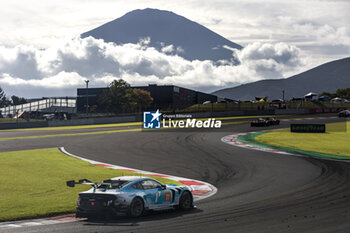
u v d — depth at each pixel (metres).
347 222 11.54
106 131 57.88
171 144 39.16
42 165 25.86
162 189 13.20
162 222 11.74
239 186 19.52
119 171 24.17
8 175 21.95
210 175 23.08
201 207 14.45
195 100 129.25
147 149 35.47
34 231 11.15
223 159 29.45
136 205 12.33
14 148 36.62
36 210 14.32
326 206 14.17
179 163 27.70
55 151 34.38
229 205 14.74
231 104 105.62
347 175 22.19
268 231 10.55
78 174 22.61
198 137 46.22
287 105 110.62
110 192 12.05
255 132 53.44
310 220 11.88
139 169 25.17
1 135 52.19
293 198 15.98
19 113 93.12
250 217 12.42
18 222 12.73
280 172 23.83
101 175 22.47
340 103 118.56
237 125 66.38
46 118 83.81
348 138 45.47
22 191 17.92
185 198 13.94
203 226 11.20
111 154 32.47
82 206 12.15
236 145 38.38
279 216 12.52
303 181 20.59
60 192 17.75
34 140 44.31
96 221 12.24
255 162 27.98
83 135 50.56
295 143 40.34
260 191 17.97
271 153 32.75
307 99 120.69
